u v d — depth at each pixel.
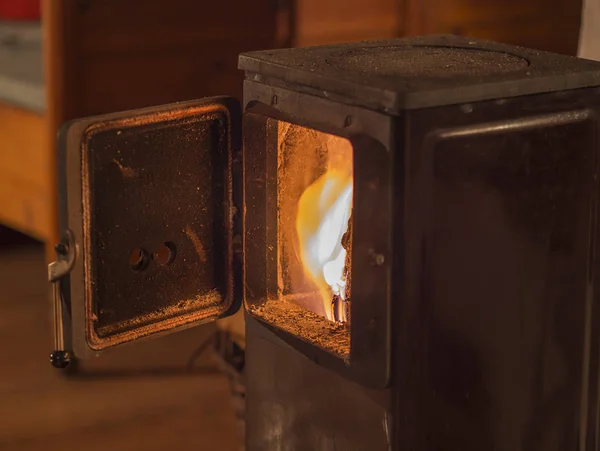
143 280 1.87
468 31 2.41
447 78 1.73
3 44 3.15
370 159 1.71
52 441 2.40
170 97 2.64
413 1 2.46
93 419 2.47
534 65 1.80
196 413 2.50
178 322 1.91
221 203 1.92
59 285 1.81
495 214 1.75
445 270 1.73
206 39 2.67
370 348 1.75
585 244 1.81
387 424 1.76
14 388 2.59
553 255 1.80
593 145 1.79
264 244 1.88
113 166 1.81
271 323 1.87
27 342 2.78
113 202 1.82
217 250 1.93
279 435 1.91
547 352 1.82
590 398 1.87
